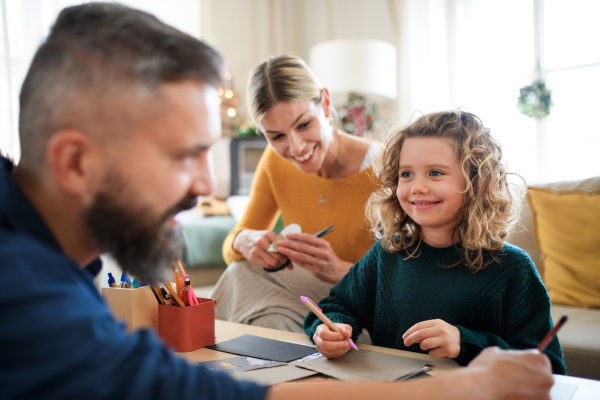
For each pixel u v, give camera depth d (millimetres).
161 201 422
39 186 419
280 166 1519
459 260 880
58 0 2697
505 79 3236
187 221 2480
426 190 852
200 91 426
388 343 942
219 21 3633
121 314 825
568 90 3062
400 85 3482
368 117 3326
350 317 923
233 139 3283
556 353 794
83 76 391
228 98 3494
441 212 854
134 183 406
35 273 351
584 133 3025
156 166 410
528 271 838
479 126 889
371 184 1377
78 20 412
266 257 1274
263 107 1210
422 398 417
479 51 3285
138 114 394
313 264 1205
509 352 496
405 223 970
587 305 1626
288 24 3932
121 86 391
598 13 2961
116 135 394
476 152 848
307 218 1471
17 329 321
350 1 3723
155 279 471
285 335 888
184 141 417
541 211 1804
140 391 350
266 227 1621
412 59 3408
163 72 400
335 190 1426
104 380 340
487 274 847
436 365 706
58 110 393
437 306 869
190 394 366
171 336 784
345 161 1425
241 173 3338
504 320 845
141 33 404
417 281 904
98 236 424
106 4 428
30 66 417
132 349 370
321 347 731
